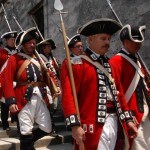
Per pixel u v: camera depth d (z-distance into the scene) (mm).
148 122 3213
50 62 6004
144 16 5281
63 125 6348
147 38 5129
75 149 2775
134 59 3293
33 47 4219
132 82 3186
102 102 2713
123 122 2789
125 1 5754
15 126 6250
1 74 4641
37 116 4168
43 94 4184
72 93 2637
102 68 2793
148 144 3174
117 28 2844
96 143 2656
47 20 8867
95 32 2777
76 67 2738
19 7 10852
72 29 7723
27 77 4125
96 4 6723
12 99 3916
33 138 4188
